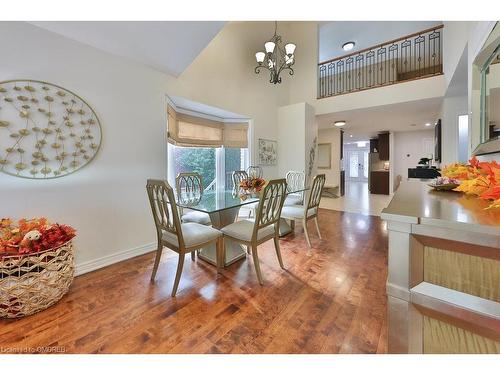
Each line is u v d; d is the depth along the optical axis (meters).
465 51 2.43
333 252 2.83
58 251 1.76
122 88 2.63
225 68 4.09
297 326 1.55
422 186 1.65
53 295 1.75
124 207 2.67
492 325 0.63
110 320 1.60
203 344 1.39
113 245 2.58
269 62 3.45
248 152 4.69
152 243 2.95
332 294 1.93
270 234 2.32
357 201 6.66
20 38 1.95
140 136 2.82
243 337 1.45
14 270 1.57
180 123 3.88
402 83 4.23
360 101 4.68
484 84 1.77
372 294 1.92
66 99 2.20
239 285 2.08
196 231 2.14
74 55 2.25
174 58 2.81
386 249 2.92
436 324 0.71
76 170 2.29
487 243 0.61
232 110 4.23
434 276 0.71
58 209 2.18
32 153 2.03
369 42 6.03
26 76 1.98
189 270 2.38
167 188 1.83
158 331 1.50
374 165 8.73
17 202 1.97
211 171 4.55
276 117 5.20
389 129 7.60
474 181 1.15
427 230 0.69
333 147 7.48
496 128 1.61
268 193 2.12
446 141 3.94
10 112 1.92
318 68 5.30
